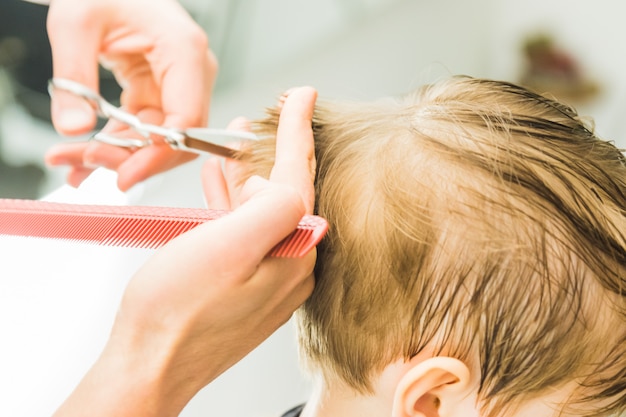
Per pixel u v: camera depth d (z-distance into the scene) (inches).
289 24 58.6
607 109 51.8
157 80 32.8
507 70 55.7
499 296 21.7
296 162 21.8
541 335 22.1
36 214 20.8
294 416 32.4
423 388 22.1
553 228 21.8
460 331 22.4
